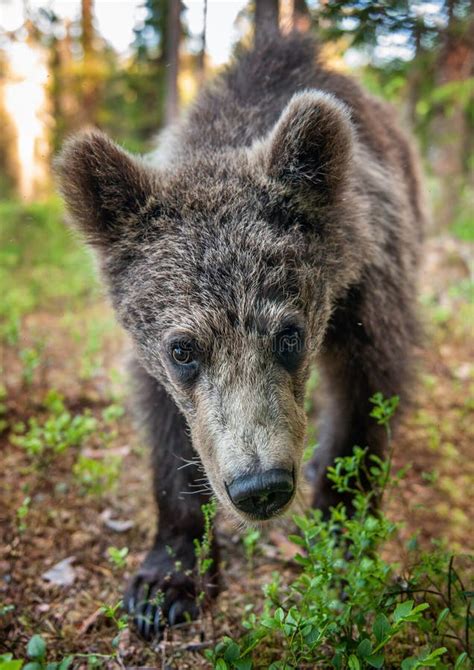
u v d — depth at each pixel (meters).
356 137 1.06
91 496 1.21
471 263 2.41
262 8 1.60
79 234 1.02
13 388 1.50
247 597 1.04
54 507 1.19
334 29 1.51
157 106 4.43
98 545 1.13
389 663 0.91
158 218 0.99
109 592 1.06
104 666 0.95
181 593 1.04
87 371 1.54
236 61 1.21
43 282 2.55
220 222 0.96
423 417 1.43
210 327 0.92
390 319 1.09
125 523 1.18
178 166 1.04
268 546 1.15
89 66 4.30
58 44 4.60
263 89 1.15
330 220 1.00
